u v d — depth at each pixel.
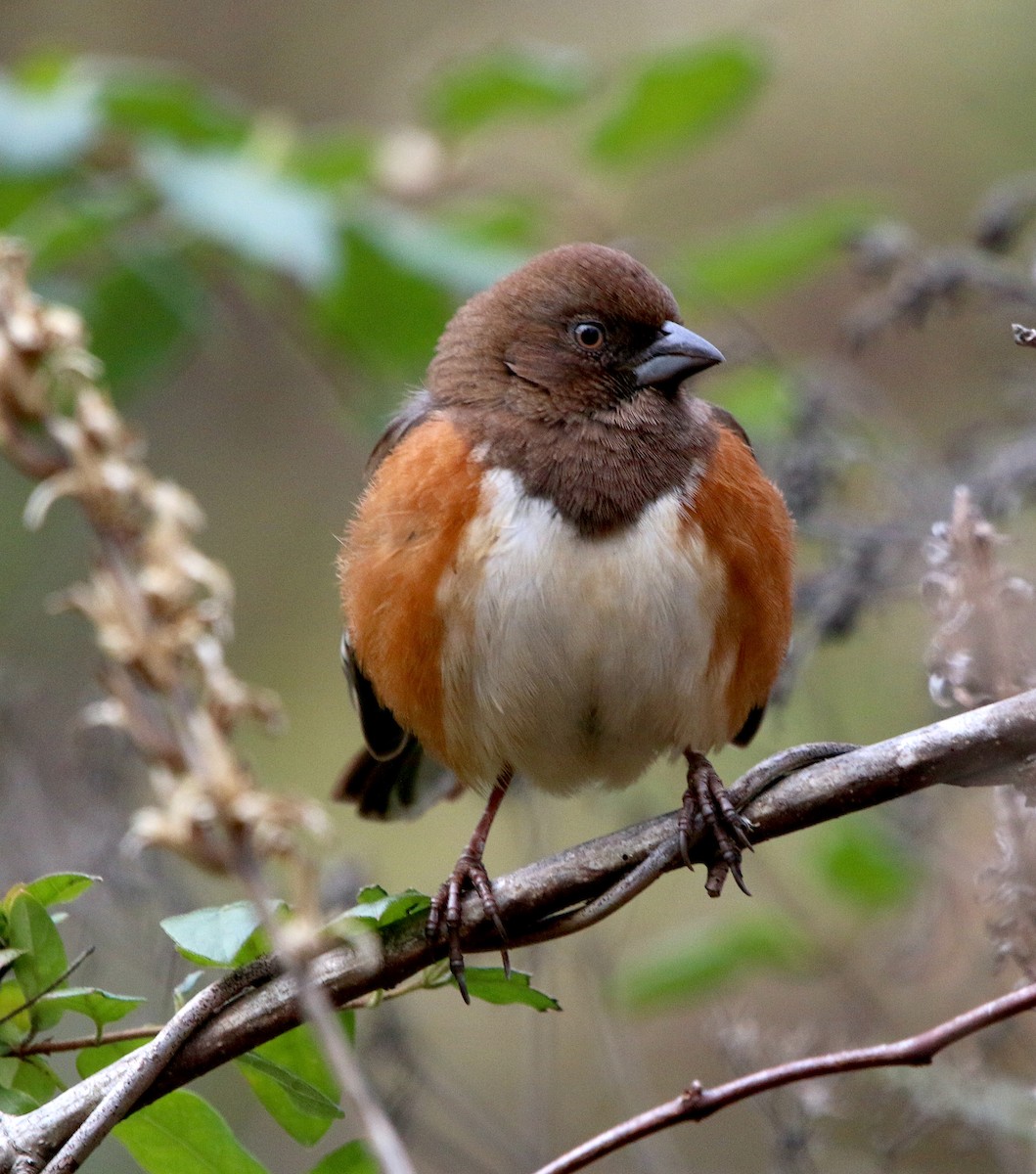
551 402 7.85
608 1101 10.43
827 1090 8.19
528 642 7.49
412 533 7.54
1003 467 9.36
